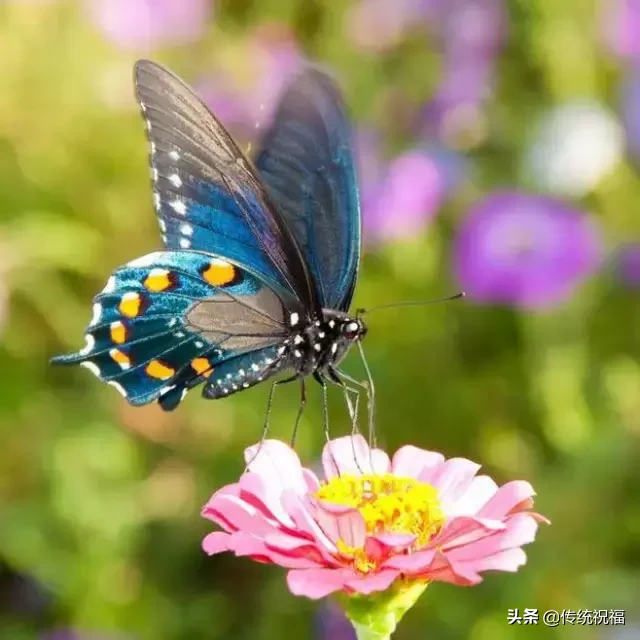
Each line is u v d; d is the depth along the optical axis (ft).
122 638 1.84
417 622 1.82
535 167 1.98
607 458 1.84
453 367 1.95
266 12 2.18
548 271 1.90
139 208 1.98
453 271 1.93
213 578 1.90
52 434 1.90
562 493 1.83
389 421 1.93
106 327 1.52
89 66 1.98
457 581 1.37
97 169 1.98
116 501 1.88
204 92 2.01
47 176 1.98
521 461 1.90
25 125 1.97
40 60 1.97
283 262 1.54
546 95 2.02
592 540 1.82
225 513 1.39
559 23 1.98
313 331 1.54
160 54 2.05
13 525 1.87
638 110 1.98
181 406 1.92
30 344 1.95
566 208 1.93
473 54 2.01
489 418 1.93
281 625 1.85
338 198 1.56
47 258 1.93
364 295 1.99
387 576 1.35
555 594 1.81
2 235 1.92
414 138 2.01
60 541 1.87
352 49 2.07
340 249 1.56
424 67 2.04
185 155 1.53
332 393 1.93
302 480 1.45
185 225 1.53
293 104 1.57
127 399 1.53
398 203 1.95
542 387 1.92
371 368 1.94
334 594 1.39
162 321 1.53
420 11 2.03
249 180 1.54
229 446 1.92
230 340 1.54
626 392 1.92
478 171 2.02
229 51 2.05
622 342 1.95
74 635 1.84
